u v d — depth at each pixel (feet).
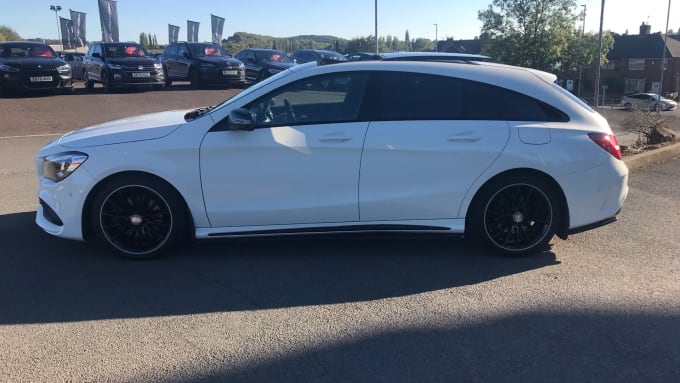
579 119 14.70
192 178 14.01
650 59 227.81
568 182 14.37
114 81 59.11
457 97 14.52
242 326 11.25
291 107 14.39
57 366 9.77
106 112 48.42
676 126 62.85
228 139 13.96
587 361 10.03
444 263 14.58
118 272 13.88
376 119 14.32
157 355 10.14
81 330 11.03
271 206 14.28
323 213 14.37
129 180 14.01
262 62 71.72
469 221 14.79
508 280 13.52
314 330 11.09
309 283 13.33
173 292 12.79
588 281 13.44
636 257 15.05
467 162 14.19
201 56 68.13
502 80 14.66
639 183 23.57
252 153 13.98
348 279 13.57
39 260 14.61
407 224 14.56
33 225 17.43
